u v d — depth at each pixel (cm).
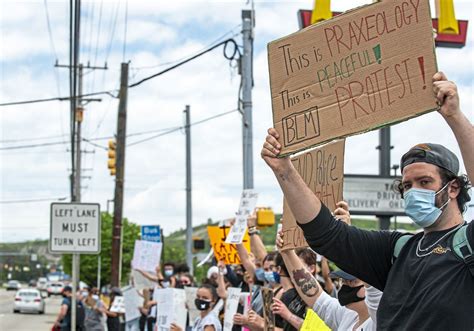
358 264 370
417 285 329
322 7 1623
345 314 516
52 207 1394
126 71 2506
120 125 2527
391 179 1783
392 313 338
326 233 368
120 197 2544
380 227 1786
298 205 371
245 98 1661
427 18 345
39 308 5234
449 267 323
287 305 666
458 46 1662
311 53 376
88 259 6675
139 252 1503
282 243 556
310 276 560
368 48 362
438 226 344
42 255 17738
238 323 718
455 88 326
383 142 1800
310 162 527
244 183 1650
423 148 349
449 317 315
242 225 913
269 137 380
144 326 1477
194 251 2730
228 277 1148
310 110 374
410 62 348
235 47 1673
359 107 363
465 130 322
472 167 320
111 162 2917
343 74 368
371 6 361
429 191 341
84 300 1939
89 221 1395
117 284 2509
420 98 345
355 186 1767
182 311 952
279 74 384
